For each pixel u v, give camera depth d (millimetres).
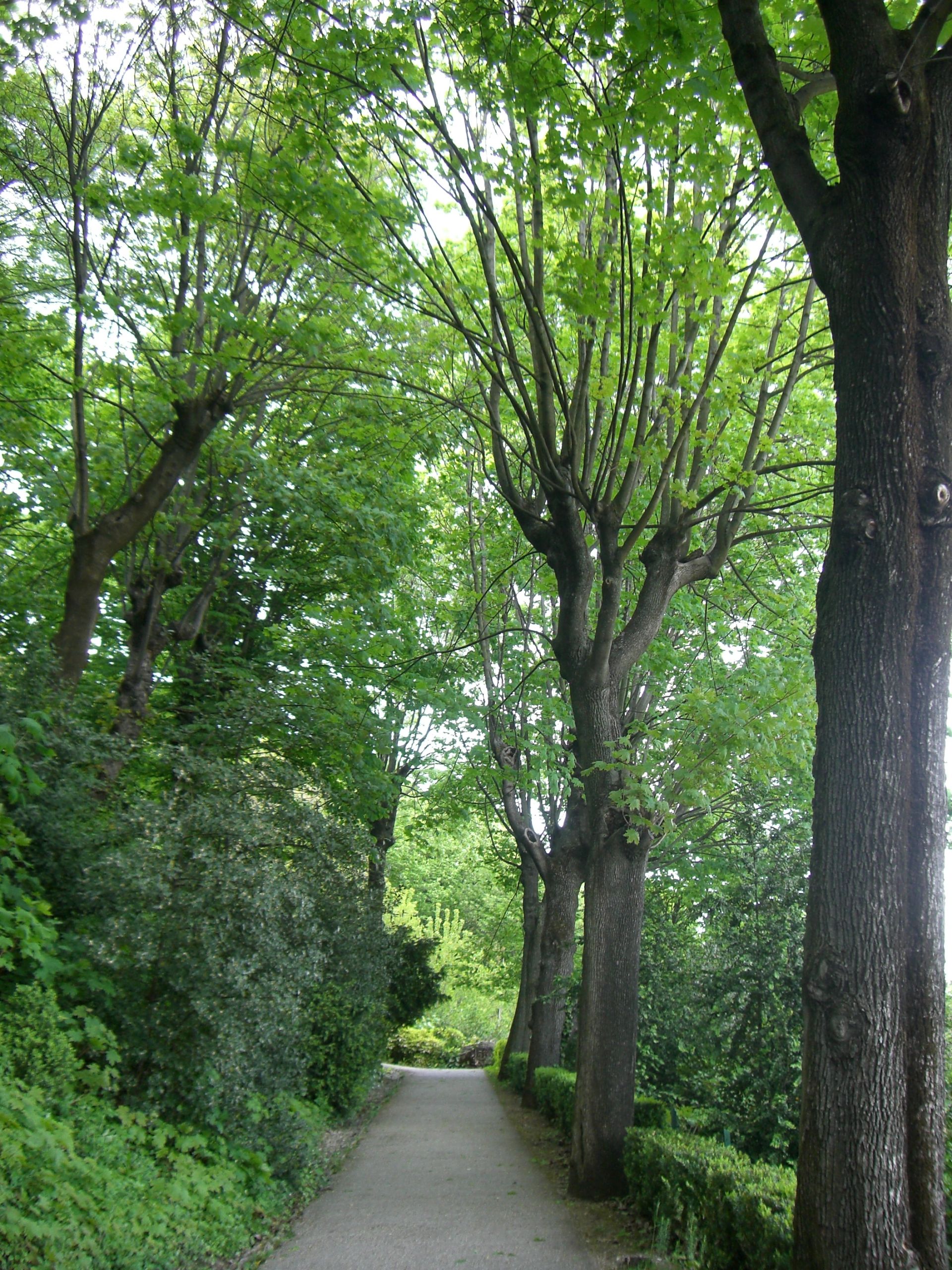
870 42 4660
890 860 4355
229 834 8547
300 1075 9617
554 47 7195
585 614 9875
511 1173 10250
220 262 11469
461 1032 39406
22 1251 4508
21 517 13328
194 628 13070
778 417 9453
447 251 12102
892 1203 4086
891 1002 4246
